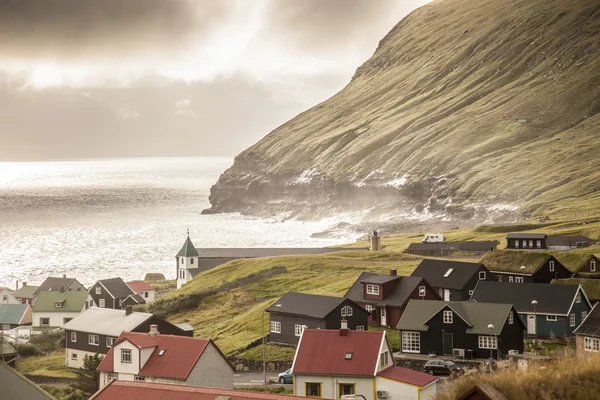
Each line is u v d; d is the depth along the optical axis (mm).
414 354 101750
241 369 104312
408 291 118125
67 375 104000
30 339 136375
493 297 114812
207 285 179875
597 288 120562
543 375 29984
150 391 53688
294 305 112188
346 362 75062
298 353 76750
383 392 73438
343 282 154500
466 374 31453
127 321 109875
